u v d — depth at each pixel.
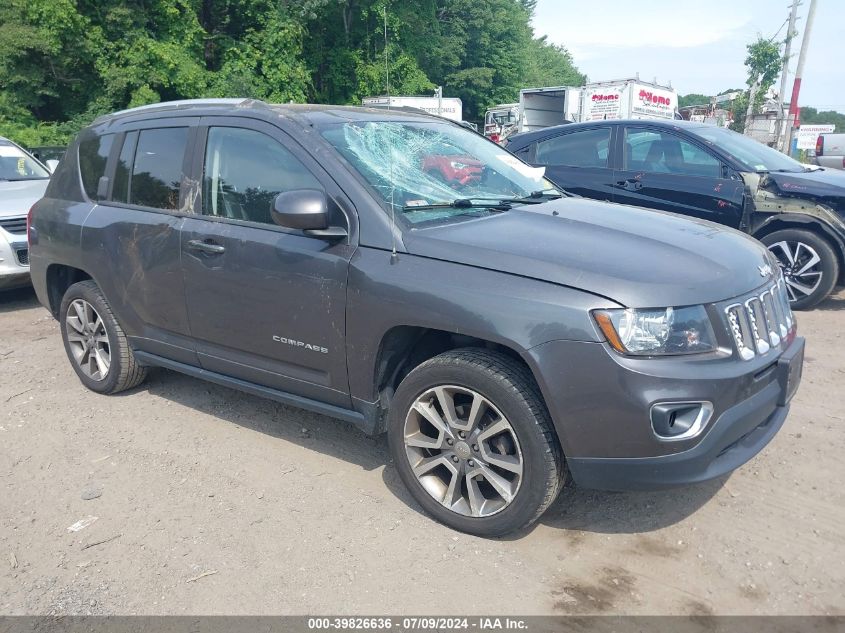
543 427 2.82
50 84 22.88
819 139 17.55
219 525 3.24
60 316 4.89
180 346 4.09
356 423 3.38
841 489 3.46
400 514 3.32
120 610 2.70
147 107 4.44
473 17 36.62
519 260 2.87
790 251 6.70
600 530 3.18
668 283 2.74
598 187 7.43
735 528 3.17
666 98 20.92
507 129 27.00
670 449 2.66
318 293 3.30
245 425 4.31
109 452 3.98
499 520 3.00
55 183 4.92
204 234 3.74
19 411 4.55
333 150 3.41
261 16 25.30
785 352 3.11
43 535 3.20
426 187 3.52
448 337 3.29
